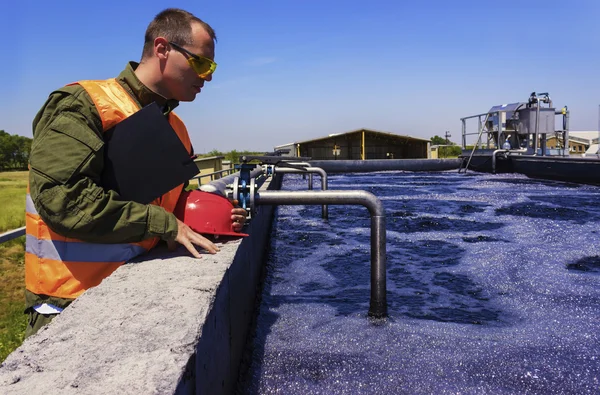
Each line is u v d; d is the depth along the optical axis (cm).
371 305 290
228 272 193
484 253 498
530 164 1425
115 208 183
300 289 369
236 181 280
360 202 274
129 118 194
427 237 593
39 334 129
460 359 235
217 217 240
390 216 760
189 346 122
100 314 143
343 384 211
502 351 246
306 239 575
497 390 207
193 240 208
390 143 3769
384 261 283
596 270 427
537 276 408
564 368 227
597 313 313
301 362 230
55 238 192
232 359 198
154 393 99
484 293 362
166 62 207
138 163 197
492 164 1583
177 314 142
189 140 263
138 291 164
